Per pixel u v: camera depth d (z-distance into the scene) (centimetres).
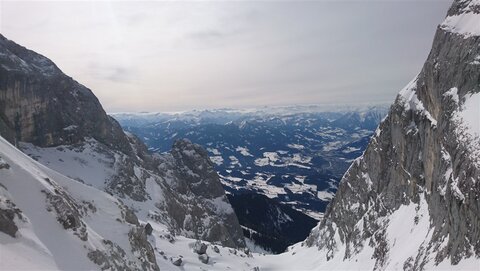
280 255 14912
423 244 6222
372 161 10838
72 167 13550
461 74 6419
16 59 14150
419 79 8644
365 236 9569
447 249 5203
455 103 6306
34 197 4553
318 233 14050
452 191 5362
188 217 15962
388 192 9325
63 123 14788
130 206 13175
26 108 13538
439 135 6625
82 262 4316
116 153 15525
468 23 7031
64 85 15750
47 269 3669
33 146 13588
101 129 16525
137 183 14762
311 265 12144
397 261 6800
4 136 11488
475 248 4556
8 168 4603
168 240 10856
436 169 6731
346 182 12662
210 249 11631
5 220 3794
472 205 4753
